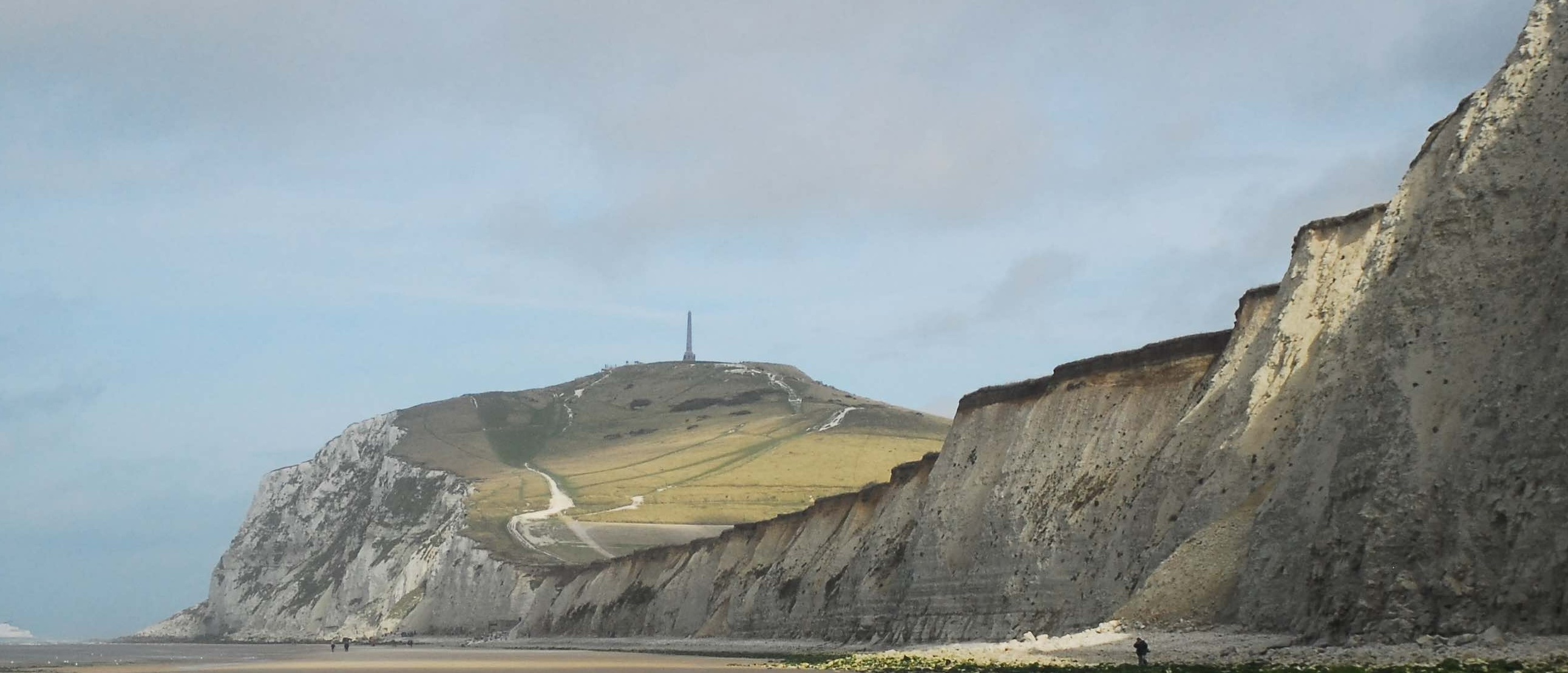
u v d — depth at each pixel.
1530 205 52.62
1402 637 47.47
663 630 156.38
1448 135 61.06
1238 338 72.94
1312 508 55.94
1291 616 54.47
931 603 91.19
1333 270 67.56
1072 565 76.69
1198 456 70.12
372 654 146.12
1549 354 47.62
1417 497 49.69
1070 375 89.31
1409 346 53.59
